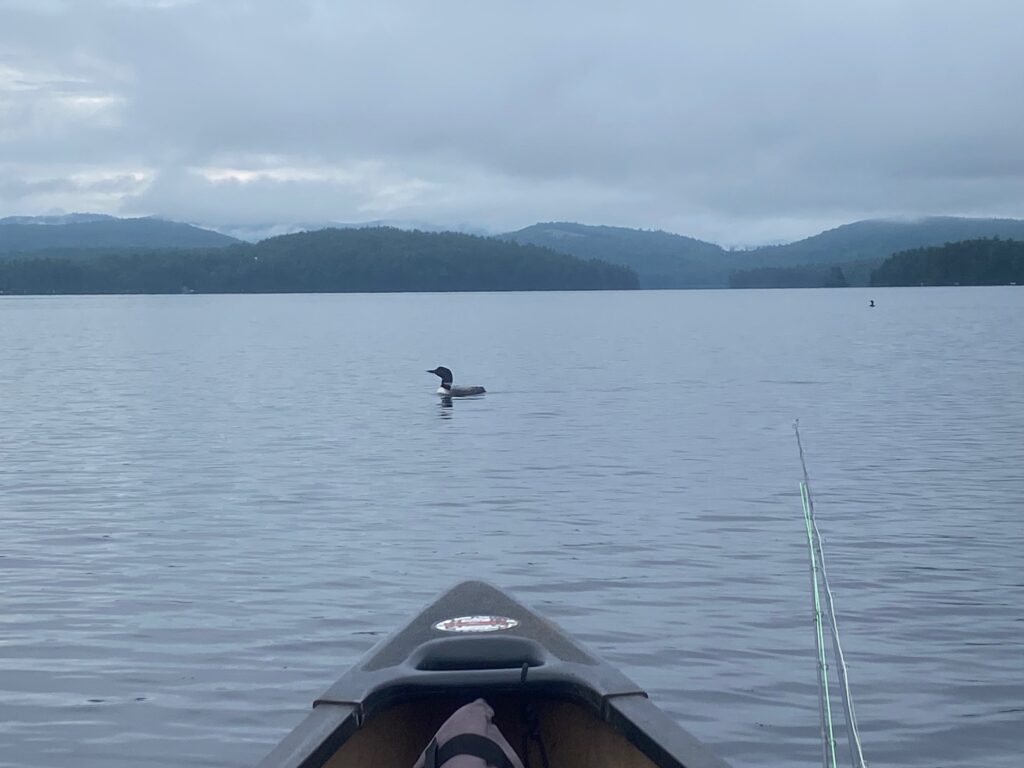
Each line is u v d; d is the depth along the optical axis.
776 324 77.69
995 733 7.78
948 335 60.34
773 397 29.31
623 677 5.30
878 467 17.97
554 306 130.62
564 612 10.27
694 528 13.63
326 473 17.75
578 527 13.71
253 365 42.94
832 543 12.80
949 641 9.49
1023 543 12.76
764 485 16.45
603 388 32.31
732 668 8.89
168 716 8.06
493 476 17.41
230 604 10.55
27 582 11.30
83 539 13.17
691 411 26.19
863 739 7.71
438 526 13.81
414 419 25.06
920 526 13.65
